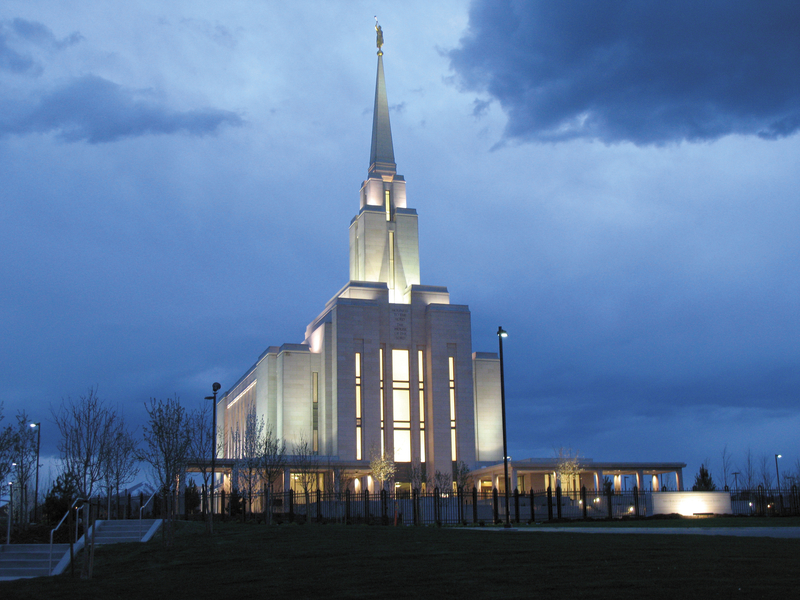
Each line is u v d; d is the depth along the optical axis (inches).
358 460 4195.4
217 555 1080.2
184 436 1872.5
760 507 2420.0
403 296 4788.4
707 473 3811.5
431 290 4717.0
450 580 699.4
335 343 4389.8
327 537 1239.5
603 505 2876.5
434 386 4480.8
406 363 4576.8
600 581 645.9
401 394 4532.5
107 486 1867.6
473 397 4554.6
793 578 625.6
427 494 2625.5
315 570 834.2
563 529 1451.8
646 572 684.7
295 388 4515.3
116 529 1541.6
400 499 2551.7
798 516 2198.6
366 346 4451.3
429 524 2030.0
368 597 637.3
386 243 4847.4
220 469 3371.1
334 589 692.1
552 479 4141.2
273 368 4694.9
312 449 4372.5
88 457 1278.3
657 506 2317.9
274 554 1024.9
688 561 749.3
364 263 4800.7
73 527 1529.3
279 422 4493.1
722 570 678.5
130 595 769.6
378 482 4052.7
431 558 874.8
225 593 723.4
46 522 1808.6
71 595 800.3
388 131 5123.0
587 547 916.6
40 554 1256.2
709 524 1659.7
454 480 4001.0
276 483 3602.4
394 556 910.4
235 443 4714.6
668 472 4119.1
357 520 2138.3
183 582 838.5
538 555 847.7
